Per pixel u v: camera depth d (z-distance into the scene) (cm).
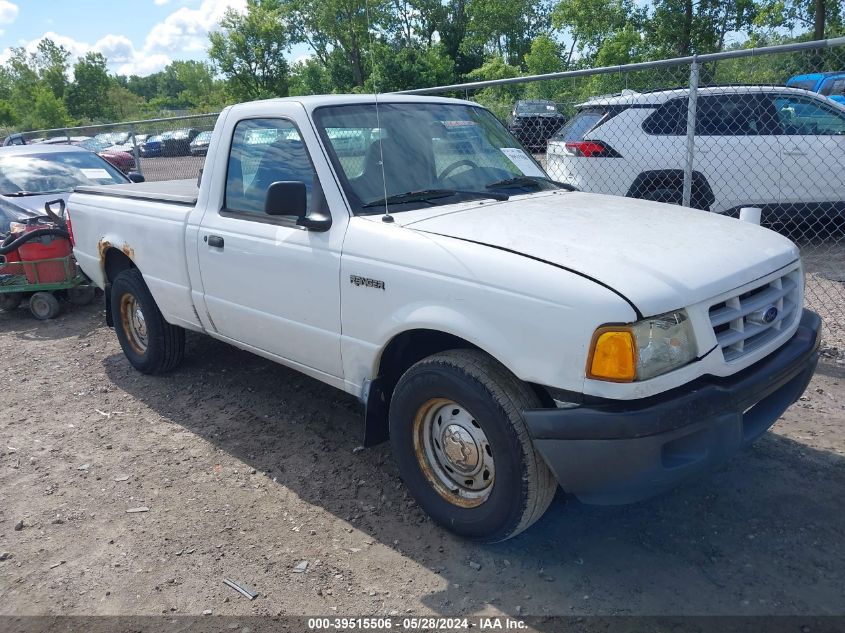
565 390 271
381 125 397
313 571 317
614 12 3089
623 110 823
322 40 5006
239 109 430
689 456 275
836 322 598
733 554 313
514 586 300
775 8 2566
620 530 336
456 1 5222
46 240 721
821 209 826
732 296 288
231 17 5591
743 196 819
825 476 370
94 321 743
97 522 365
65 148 964
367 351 345
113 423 484
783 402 323
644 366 261
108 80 7581
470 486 324
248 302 417
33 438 468
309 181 375
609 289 264
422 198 370
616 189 832
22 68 7262
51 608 302
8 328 737
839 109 803
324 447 433
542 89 1312
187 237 453
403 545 332
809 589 288
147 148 1352
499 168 421
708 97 809
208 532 350
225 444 444
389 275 325
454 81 4275
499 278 287
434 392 315
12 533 358
